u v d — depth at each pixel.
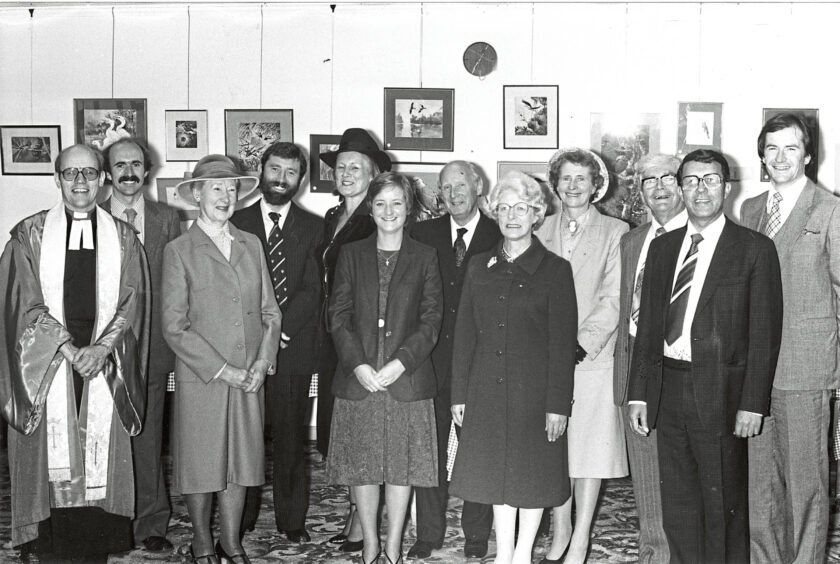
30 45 6.52
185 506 4.62
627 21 6.29
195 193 3.63
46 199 6.58
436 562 3.77
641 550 3.52
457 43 6.39
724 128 6.28
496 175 6.43
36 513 3.45
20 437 3.47
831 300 3.28
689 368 3.17
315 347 4.02
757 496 3.37
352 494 3.94
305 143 6.48
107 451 3.56
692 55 6.27
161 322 3.46
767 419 3.35
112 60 6.50
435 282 3.54
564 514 3.70
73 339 3.48
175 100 6.50
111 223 3.60
